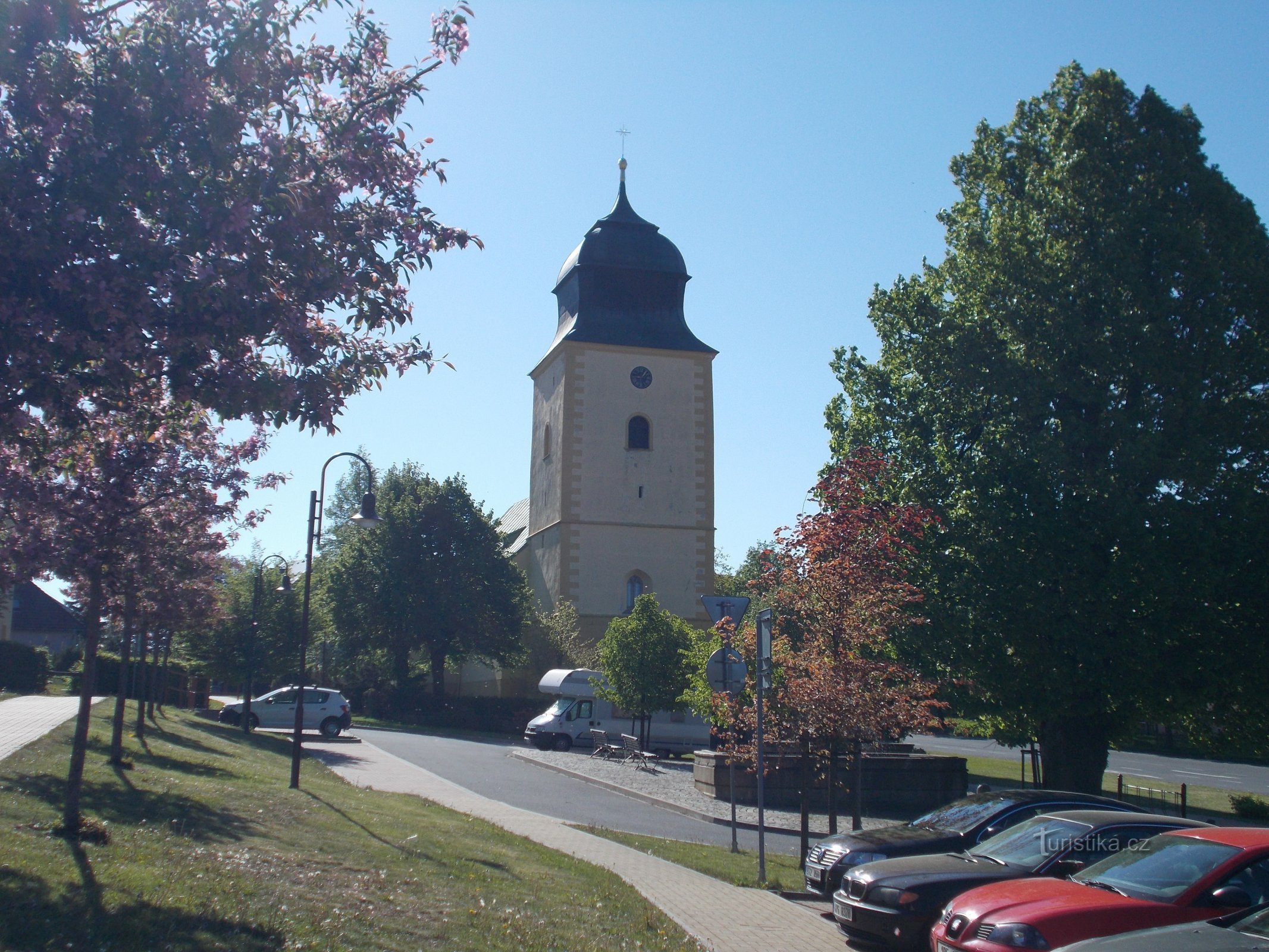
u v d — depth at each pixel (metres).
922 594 17.62
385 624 52.53
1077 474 21.62
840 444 26.86
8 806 11.70
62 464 11.15
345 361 9.08
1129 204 22.09
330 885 10.27
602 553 47.53
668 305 50.25
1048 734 23.30
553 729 40.97
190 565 17.47
